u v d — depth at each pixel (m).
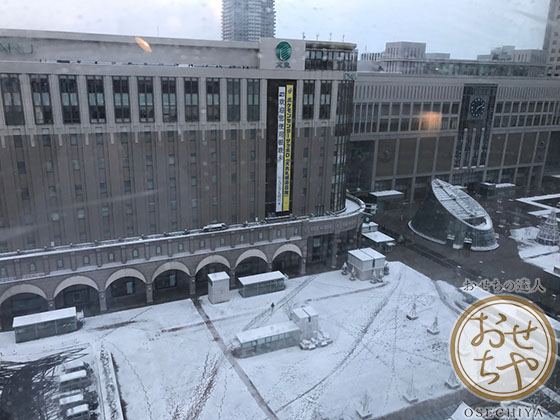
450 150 94.94
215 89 50.41
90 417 34.22
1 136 43.00
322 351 42.59
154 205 50.97
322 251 62.38
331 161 59.81
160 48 49.34
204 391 36.97
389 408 34.53
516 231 75.38
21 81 42.47
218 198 54.00
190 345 43.16
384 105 84.94
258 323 47.09
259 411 34.81
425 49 97.06
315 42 54.41
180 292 53.78
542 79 99.00
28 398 35.94
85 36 45.84
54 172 45.81
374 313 49.56
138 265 49.72
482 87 92.94
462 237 68.94
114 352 41.88
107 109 46.25
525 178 106.62
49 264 46.66
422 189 95.50
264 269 59.09
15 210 45.19
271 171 56.00
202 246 52.97
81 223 48.19
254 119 53.25
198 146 51.28
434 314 49.28
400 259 64.88
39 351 41.84
